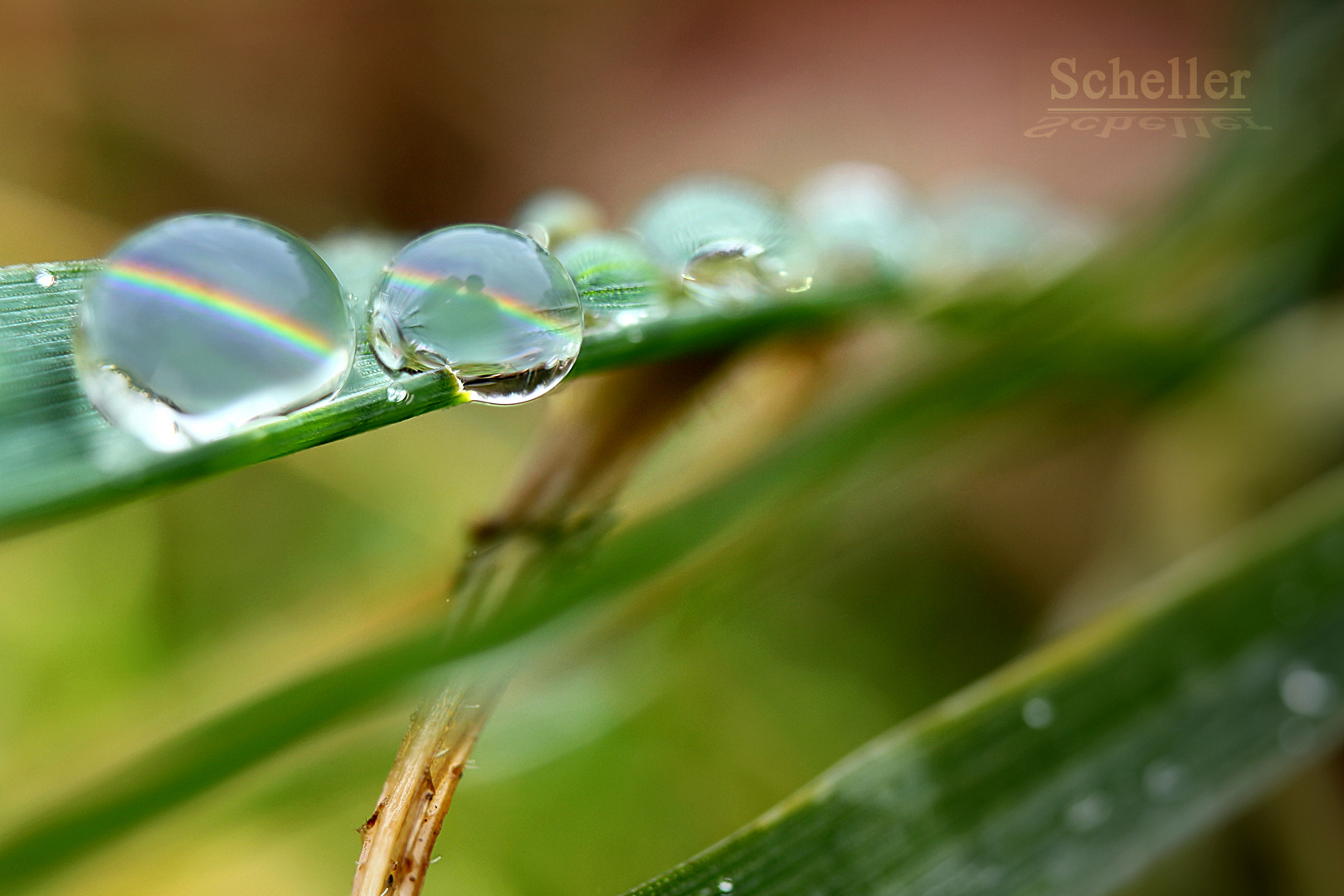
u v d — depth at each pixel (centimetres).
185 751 5
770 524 6
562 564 5
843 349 6
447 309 5
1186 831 5
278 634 7
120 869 6
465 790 8
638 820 8
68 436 5
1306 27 8
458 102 13
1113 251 7
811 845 5
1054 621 9
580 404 5
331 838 7
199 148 11
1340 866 7
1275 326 8
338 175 12
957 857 5
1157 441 8
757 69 13
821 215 7
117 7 11
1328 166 8
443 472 9
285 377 5
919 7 13
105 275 5
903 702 9
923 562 9
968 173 12
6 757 7
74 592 8
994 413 7
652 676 7
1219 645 6
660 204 6
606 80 13
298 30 12
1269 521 6
